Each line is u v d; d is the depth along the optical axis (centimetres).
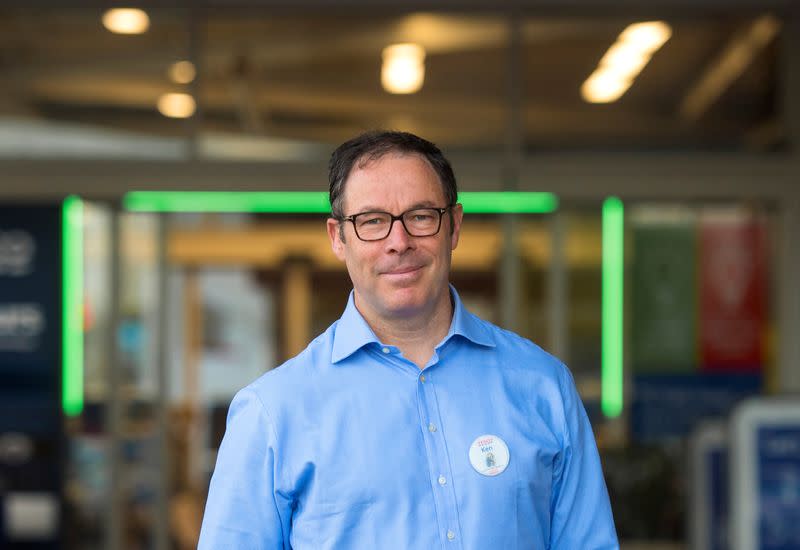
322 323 788
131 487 783
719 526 658
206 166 773
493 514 226
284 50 785
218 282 787
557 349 782
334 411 232
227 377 789
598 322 782
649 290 785
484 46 787
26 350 776
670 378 784
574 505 239
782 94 787
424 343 238
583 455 241
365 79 786
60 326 776
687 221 787
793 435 604
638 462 778
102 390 780
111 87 781
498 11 786
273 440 231
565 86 786
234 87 783
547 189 778
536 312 782
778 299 785
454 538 225
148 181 771
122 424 783
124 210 779
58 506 776
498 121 783
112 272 779
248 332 789
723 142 786
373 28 788
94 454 780
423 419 232
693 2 780
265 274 787
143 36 782
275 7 784
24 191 771
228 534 233
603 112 784
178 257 784
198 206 778
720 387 785
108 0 780
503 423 233
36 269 775
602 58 787
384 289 229
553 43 786
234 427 237
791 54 785
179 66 781
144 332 785
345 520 226
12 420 776
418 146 233
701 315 786
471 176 778
